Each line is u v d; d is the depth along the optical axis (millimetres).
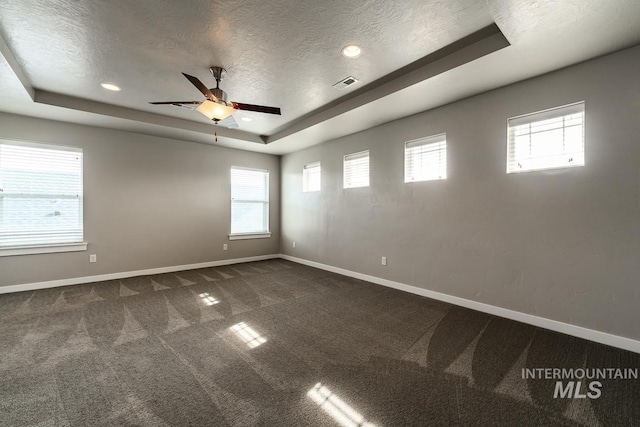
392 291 3635
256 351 2113
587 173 2258
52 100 3164
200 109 2541
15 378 1749
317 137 4590
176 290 3648
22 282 3539
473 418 1442
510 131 2721
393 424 1399
